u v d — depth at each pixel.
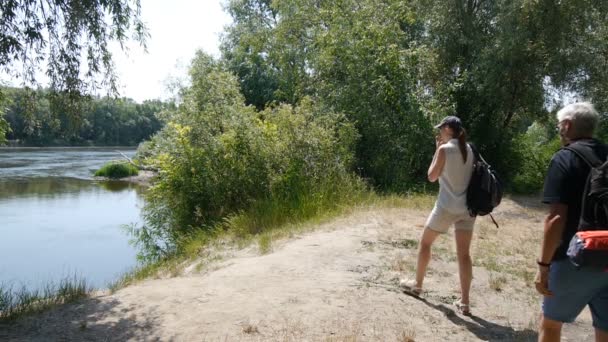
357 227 8.30
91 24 6.70
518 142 18.14
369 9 15.06
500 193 4.43
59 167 39.62
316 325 4.24
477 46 16.98
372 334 4.09
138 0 7.03
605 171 2.72
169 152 11.57
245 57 26.36
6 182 29.72
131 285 6.33
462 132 4.49
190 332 4.21
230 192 10.97
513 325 4.48
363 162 13.98
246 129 11.30
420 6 17.84
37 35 6.34
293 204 10.05
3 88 7.11
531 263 6.67
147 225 12.27
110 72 7.09
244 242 8.39
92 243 14.47
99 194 25.52
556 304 2.98
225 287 5.34
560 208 2.86
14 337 4.24
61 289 6.22
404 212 9.70
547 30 15.42
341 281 5.39
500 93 16.39
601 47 16.55
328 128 12.63
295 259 6.36
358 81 14.39
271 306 4.67
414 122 13.84
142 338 4.15
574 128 3.04
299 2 17.98
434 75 16.69
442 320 4.48
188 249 9.12
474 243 7.77
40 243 14.50
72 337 4.23
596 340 2.93
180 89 12.12
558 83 16.45
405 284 5.15
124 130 81.00
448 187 4.54
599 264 2.61
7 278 10.89
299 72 18.39
